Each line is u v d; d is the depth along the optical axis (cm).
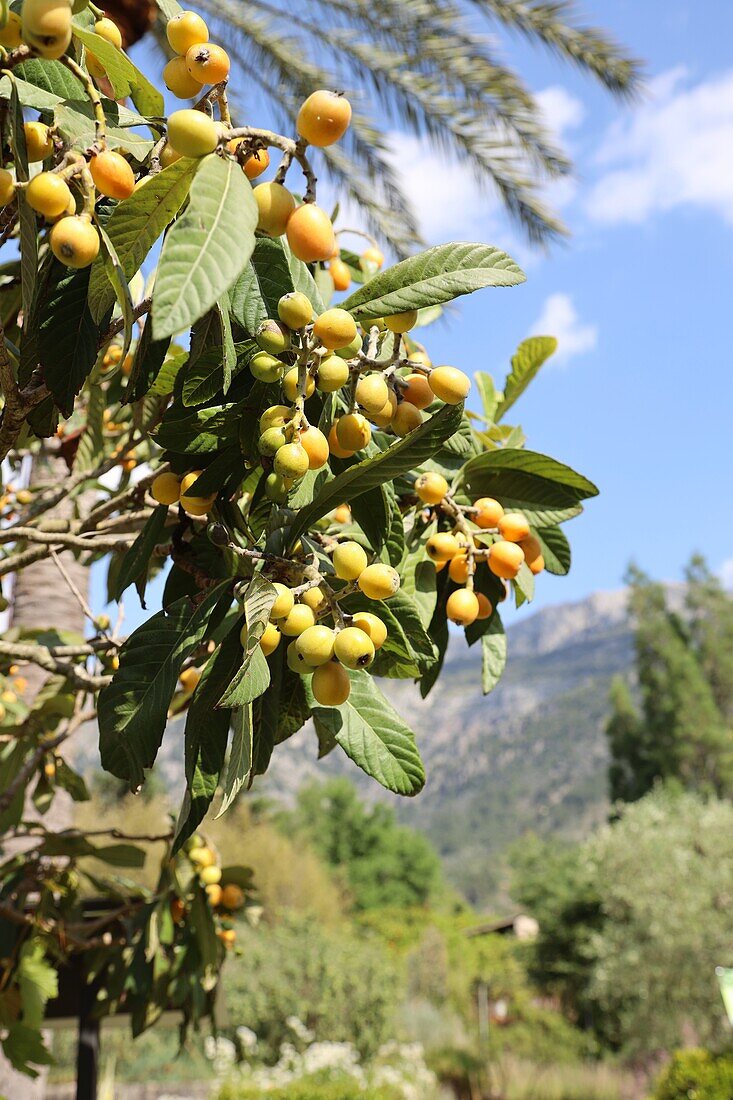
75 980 363
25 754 271
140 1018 288
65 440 273
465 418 179
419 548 169
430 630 177
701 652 3597
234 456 136
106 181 110
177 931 295
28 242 108
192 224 93
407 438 119
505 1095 1769
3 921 289
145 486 195
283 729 138
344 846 4494
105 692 125
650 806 2050
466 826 14138
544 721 17475
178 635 129
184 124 100
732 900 1780
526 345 232
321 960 1848
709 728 3275
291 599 115
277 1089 1344
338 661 116
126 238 114
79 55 131
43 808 284
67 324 127
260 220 109
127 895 316
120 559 232
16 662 278
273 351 118
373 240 227
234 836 2559
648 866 1847
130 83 136
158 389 146
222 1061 1550
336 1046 1644
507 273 126
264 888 2483
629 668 19238
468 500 175
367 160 662
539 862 3528
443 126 648
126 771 124
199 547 147
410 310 125
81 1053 354
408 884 4619
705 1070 1332
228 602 130
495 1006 2634
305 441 121
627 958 1761
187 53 114
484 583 177
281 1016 1723
